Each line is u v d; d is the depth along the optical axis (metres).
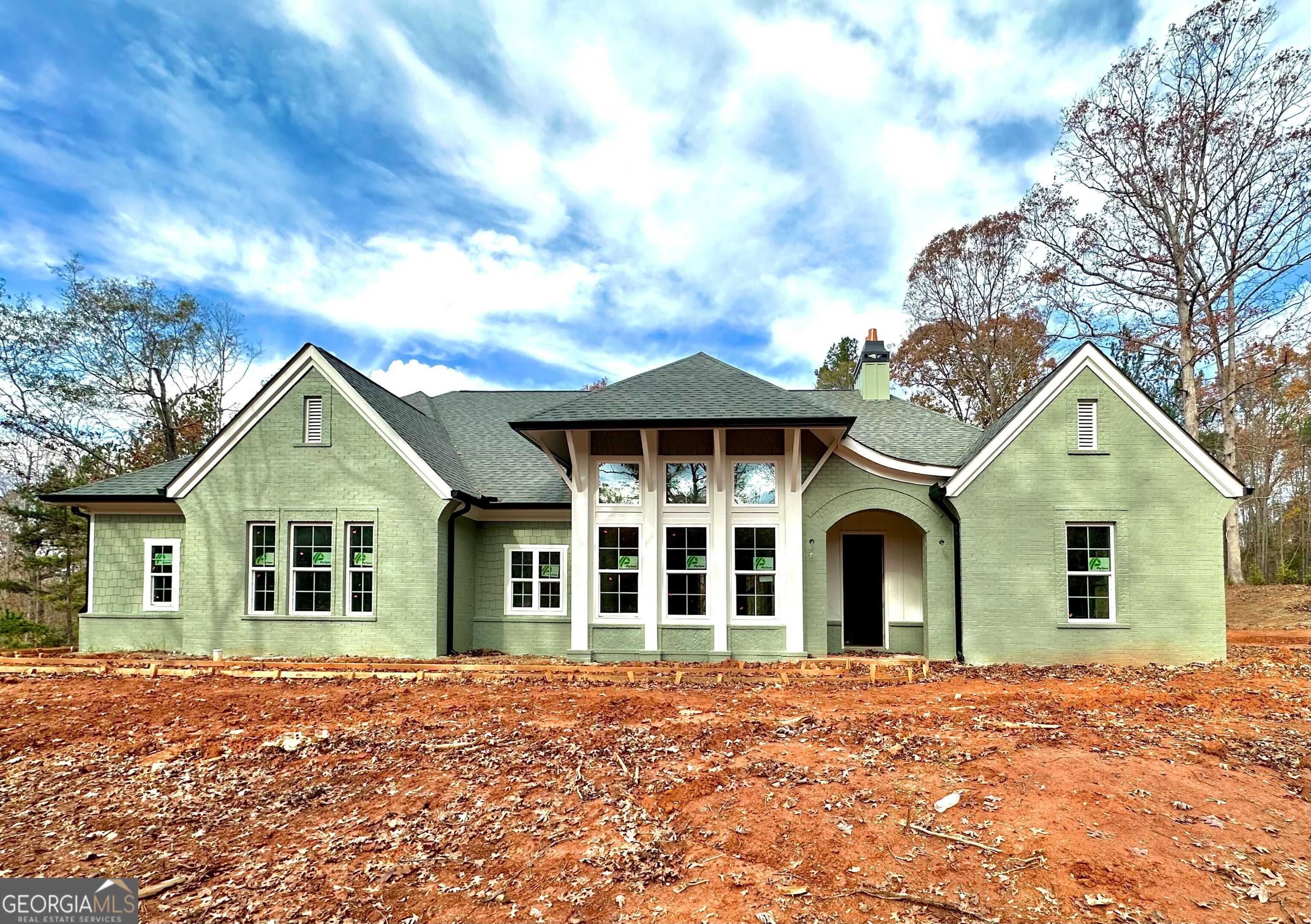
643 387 15.36
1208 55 24.88
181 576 17.12
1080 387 14.07
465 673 12.65
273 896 5.02
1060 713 9.23
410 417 17.50
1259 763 7.27
